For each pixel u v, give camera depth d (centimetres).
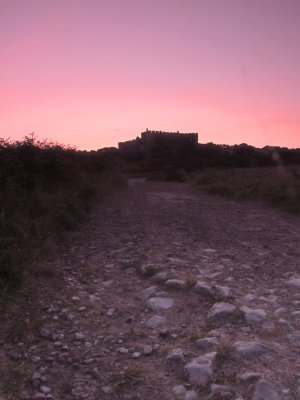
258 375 365
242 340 432
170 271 669
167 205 1591
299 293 578
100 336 461
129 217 1253
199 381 366
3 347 423
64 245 844
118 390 361
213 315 497
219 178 2527
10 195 970
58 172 1361
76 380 376
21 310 505
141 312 529
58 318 499
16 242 676
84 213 1138
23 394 351
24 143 1337
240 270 694
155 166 4991
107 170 2266
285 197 1561
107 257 780
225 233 1035
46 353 420
